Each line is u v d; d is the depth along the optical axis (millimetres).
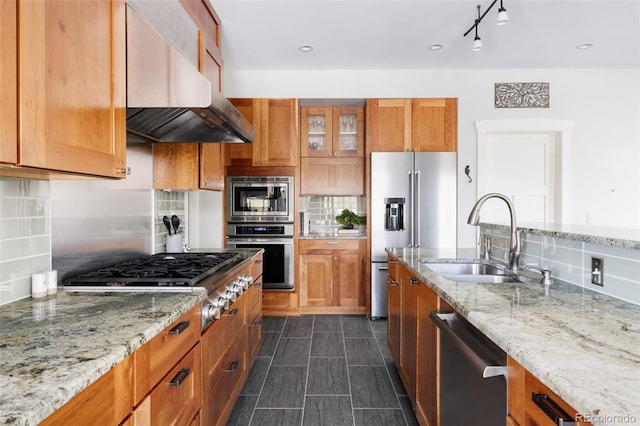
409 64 3863
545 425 729
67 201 1559
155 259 2107
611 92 4043
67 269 1558
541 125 4020
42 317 1078
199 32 2318
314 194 4184
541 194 4191
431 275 1716
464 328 1231
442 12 2814
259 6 2721
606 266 1321
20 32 843
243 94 4027
